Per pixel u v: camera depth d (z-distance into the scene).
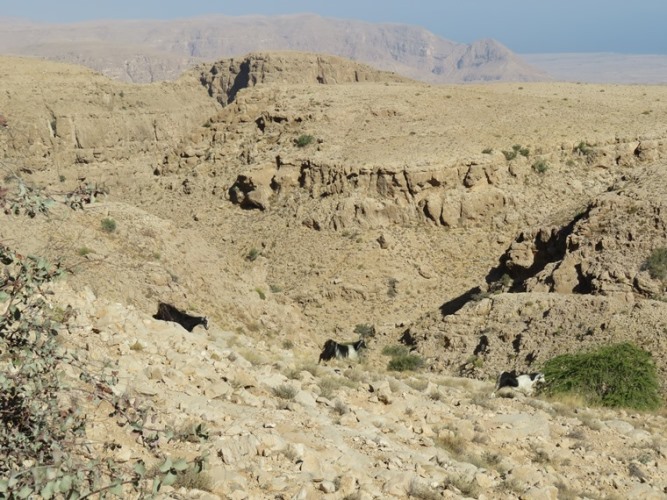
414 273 70.25
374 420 15.31
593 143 83.44
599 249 48.25
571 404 25.64
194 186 94.38
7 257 6.49
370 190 78.12
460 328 46.50
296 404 14.45
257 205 85.56
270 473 10.99
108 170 152.00
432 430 16.09
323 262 72.94
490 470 14.30
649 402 28.00
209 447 10.58
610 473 16.00
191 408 12.29
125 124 162.25
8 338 6.57
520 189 78.00
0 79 154.75
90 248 26.27
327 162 82.19
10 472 5.83
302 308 66.81
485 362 41.75
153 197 96.12
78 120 153.50
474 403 19.88
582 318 41.09
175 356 14.84
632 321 38.38
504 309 46.22
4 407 6.33
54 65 164.75
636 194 51.09
